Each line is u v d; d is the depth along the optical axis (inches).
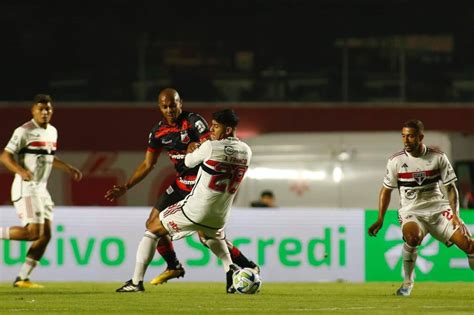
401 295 1408.7
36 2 3417.8
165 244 1493.6
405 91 3437.5
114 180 3184.1
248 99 3415.4
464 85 3442.4
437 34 3459.6
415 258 1400.1
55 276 1833.2
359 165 2669.8
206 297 1331.2
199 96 3415.4
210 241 1368.1
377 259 1865.2
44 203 1567.4
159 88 3410.4
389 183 1378.0
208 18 3440.0
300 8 3444.9
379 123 3321.9
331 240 1863.9
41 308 1172.5
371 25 3452.3
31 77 3400.6
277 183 2679.6
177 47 3427.7
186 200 1327.5
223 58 3430.1
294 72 3425.2
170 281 1820.9
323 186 2672.2
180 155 1382.9
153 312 1120.2
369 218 1868.8
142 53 3417.8
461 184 2662.4
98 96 3400.6
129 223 1846.7
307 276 1855.3
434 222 1376.7
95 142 3233.3
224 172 1298.0
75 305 1209.4
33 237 1551.4
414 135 1343.5
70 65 3415.4
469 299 1346.0
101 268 1838.1
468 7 3452.3
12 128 3233.3
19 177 1550.2
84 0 3425.2
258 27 3442.4
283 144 2687.0
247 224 1855.3
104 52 3417.8
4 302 1253.1
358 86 3427.7
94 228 1841.8
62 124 3248.0
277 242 1856.5
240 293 1384.1
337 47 3440.0
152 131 1401.3
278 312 1118.4
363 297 1374.3
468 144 2711.6
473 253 1362.0
